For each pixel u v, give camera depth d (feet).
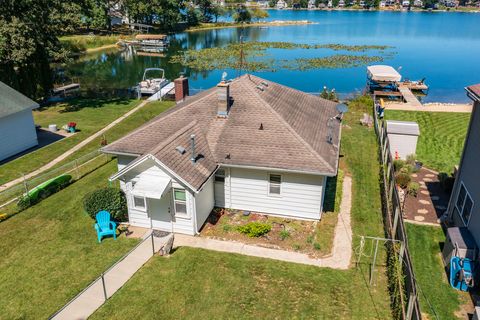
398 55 237.45
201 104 67.46
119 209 58.23
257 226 55.62
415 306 35.32
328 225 57.93
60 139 94.68
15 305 42.88
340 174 73.92
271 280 46.09
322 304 42.29
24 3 117.60
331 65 203.10
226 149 59.52
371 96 136.98
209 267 48.52
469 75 184.96
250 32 358.02
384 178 65.16
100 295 43.93
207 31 363.76
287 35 337.93
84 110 119.85
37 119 111.04
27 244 53.72
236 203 62.23
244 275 47.01
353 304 42.32
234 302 42.65
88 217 60.29
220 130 62.39
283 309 41.63
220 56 231.71
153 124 65.82
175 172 51.80
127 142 63.36
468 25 425.28
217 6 436.76
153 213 56.80
